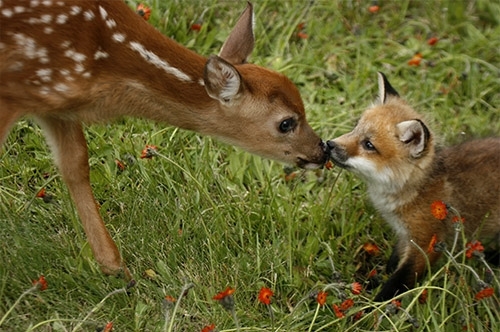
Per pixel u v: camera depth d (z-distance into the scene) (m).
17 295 9.29
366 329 9.87
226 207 10.88
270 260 10.43
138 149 11.56
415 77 13.49
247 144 9.95
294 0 14.10
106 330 8.73
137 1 13.23
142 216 10.55
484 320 10.09
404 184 10.54
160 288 9.84
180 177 11.27
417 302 9.84
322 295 9.24
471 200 10.62
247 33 10.04
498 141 11.07
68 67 9.00
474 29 14.32
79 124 9.69
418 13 14.70
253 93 9.65
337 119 12.68
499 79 13.48
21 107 9.02
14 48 8.83
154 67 9.38
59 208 10.54
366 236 11.20
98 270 9.84
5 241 9.75
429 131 10.30
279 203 11.29
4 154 11.09
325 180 11.80
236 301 9.94
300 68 13.28
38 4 8.84
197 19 13.52
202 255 10.38
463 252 9.84
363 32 14.13
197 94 9.58
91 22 9.05
